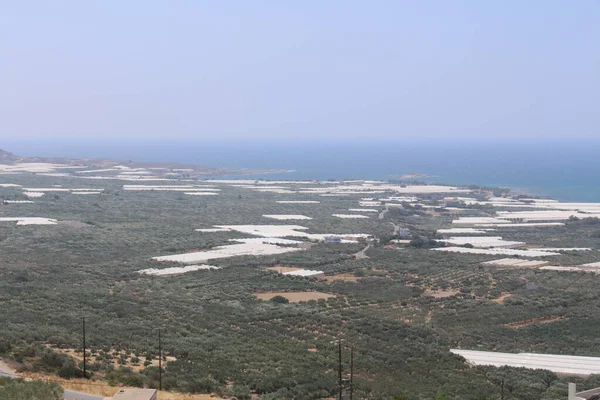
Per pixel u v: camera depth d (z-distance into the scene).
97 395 65.44
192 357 87.19
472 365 96.06
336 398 76.00
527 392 83.88
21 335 88.50
